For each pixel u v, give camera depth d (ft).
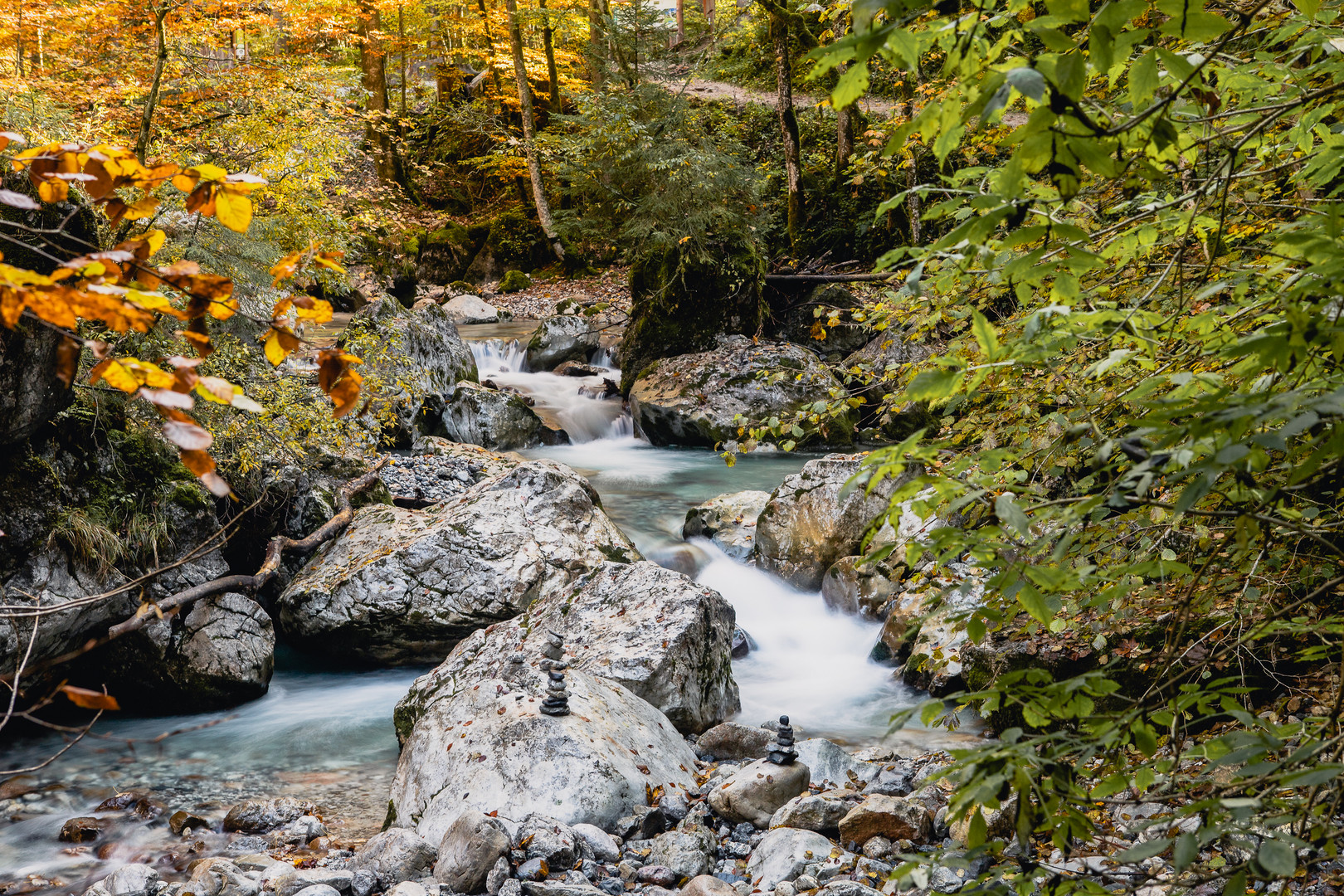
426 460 34.91
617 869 13.29
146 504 21.61
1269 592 8.10
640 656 18.78
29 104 24.75
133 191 18.83
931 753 17.21
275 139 32.91
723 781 15.81
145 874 13.19
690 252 48.93
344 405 4.70
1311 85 8.22
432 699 18.60
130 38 33.65
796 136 56.49
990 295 11.00
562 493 26.25
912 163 39.01
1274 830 5.17
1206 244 7.95
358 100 42.98
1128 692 14.88
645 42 66.80
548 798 14.33
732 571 27.43
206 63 35.06
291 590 24.07
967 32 4.47
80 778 17.12
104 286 3.76
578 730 15.38
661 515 32.07
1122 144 4.95
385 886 13.12
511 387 48.32
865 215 54.70
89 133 26.18
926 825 13.84
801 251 56.24
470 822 13.19
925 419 41.37
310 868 13.73
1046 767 5.30
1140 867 10.84
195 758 18.22
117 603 19.75
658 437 44.83
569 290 77.00
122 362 3.90
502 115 91.09
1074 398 9.97
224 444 24.57
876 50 4.33
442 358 42.86
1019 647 17.57
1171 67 4.42
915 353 38.99
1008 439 11.74
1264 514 5.44
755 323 49.67
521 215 84.94
